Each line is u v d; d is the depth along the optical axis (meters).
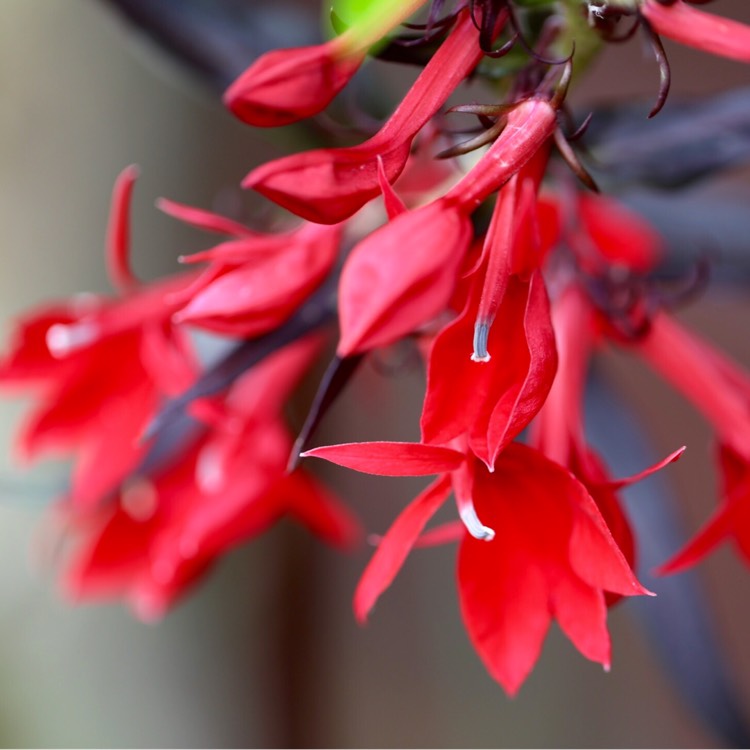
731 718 0.31
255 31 0.30
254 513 0.31
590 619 0.25
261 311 0.27
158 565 0.32
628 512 0.31
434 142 0.28
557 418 0.28
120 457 0.30
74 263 0.44
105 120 0.42
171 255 0.44
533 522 0.26
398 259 0.25
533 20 0.26
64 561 0.45
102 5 0.30
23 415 0.44
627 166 0.29
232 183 0.44
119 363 0.31
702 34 0.25
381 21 0.25
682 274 0.32
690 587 0.31
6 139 0.42
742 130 0.29
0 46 0.41
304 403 0.44
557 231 0.29
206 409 0.29
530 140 0.25
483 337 0.25
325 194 0.25
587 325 0.28
